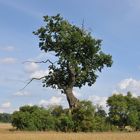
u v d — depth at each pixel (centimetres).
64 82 8019
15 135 4581
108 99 7500
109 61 8081
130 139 4081
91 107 6956
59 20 7869
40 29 7900
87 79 8125
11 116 6856
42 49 8000
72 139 4100
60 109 7600
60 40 7800
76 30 7956
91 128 6725
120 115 7425
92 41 7838
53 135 4628
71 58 7794
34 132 5888
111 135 4753
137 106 7638
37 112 6862
